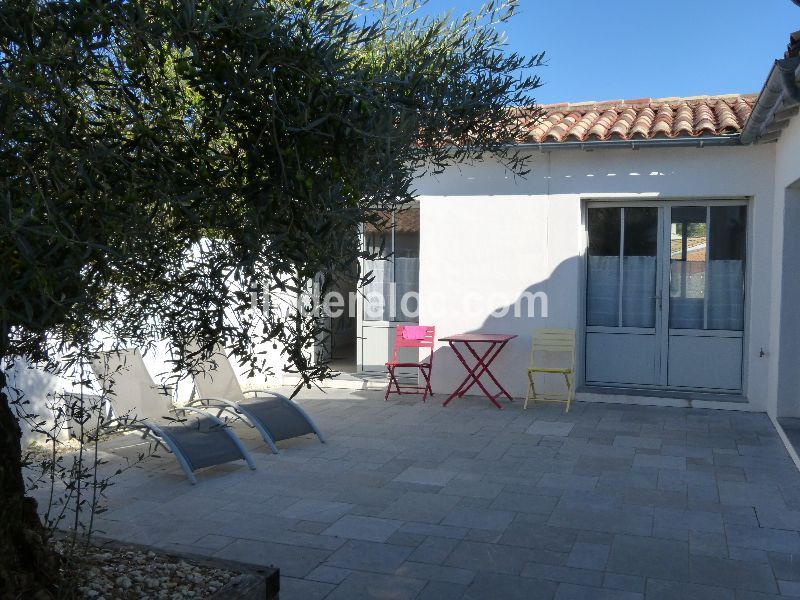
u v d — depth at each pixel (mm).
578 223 8922
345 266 2416
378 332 10383
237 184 2217
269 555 4461
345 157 2291
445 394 9617
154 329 3004
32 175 1857
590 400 9039
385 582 4078
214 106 2182
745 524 4930
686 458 6570
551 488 5754
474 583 4059
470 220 9344
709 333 8773
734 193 8328
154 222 2318
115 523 4992
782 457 6562
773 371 7918
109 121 2230
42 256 1730
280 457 6680
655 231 8914
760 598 3855
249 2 2098
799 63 5008
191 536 4773
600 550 4512
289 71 2215
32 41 1884
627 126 8664
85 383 3393
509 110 3166
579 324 9086
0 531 2803
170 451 5887
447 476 6098
